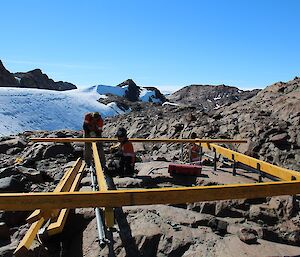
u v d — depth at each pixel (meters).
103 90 163.75
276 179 7.49
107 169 9.42
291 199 7.32
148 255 5.60
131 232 5.88
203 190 4.79
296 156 14.35
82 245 5.90
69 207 4.47
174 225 6.14
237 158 9.29
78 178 8.90
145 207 6.78
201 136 19.08
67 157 13.29
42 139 11.01
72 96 141.38
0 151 16.11
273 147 15.02
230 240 5.98
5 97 117.19
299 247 6.16
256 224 6.92
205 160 12.15
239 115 19.86
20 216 7.39
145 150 18.66
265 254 5.62
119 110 136.00
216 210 7.20
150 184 8.94
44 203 4.41
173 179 9.18
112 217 4.57
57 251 6.07
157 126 25.53
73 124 117.56
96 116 11.16
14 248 6.03
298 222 6.92
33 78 185.50
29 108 115.44
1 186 9.11
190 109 34.62
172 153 16.42
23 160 13.29
